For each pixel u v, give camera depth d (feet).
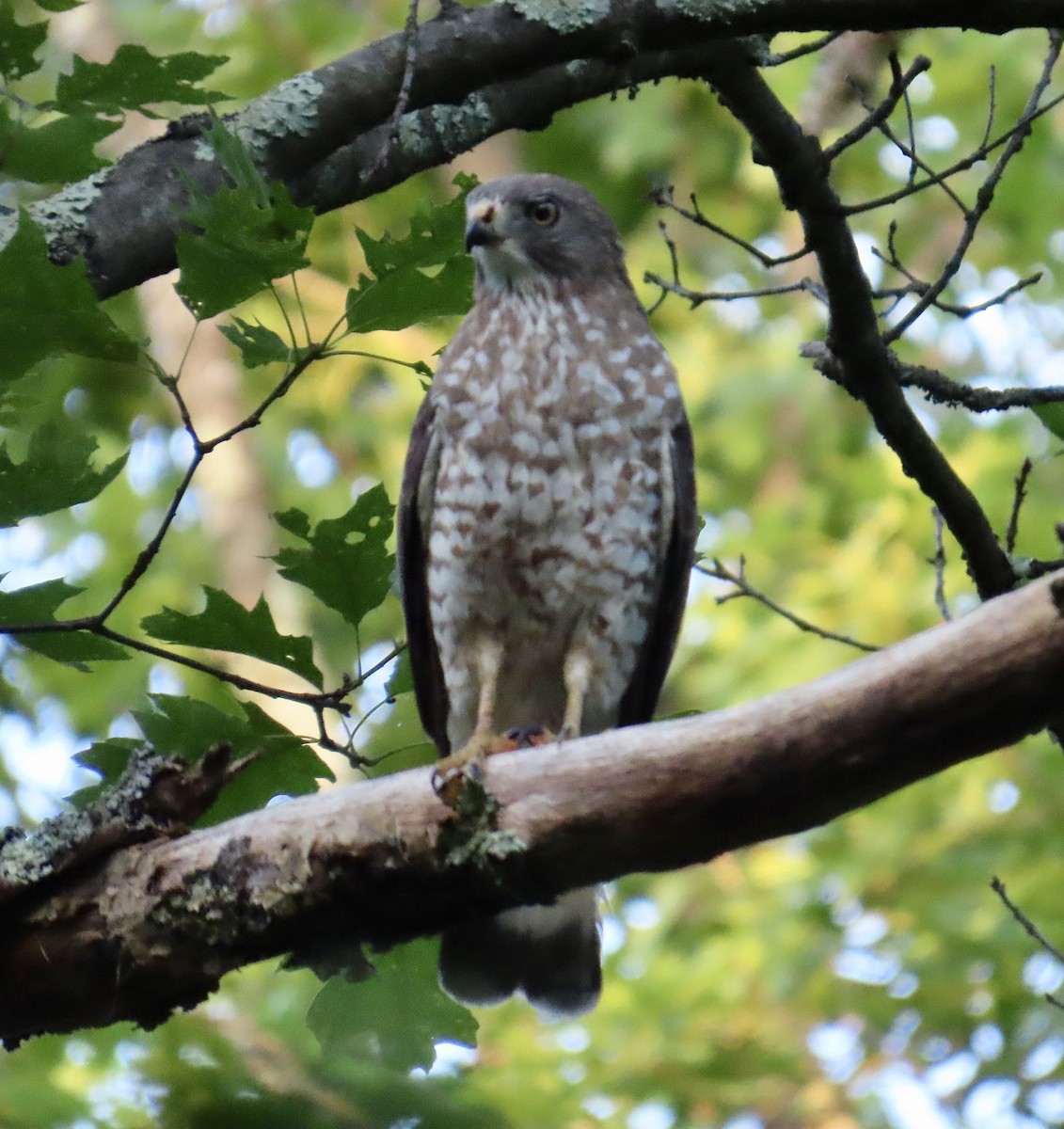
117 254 23.38
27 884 18.78
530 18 24.17
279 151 24.14
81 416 56.49
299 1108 21.90
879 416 25.20
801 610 51.37
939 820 48.67
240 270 18.71
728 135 59.16
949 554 51.55
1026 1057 45.34
